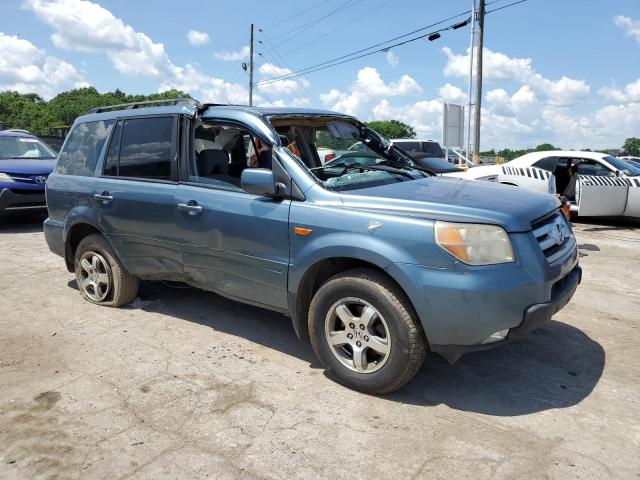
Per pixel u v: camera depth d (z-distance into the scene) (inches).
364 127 203.6
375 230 131.7
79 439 119.3
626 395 139.8
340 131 191.9
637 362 160.1
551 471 107.9
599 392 141.4
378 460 111.7
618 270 273.0
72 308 208.4
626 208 407.5
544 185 405.1
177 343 173.8
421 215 129.6
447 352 128.4
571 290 139.9
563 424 125.8
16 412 130.7
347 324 139.1
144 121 188.9
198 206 165.9
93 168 202.8
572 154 443.2
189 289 228.7
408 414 130.1
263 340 176.7
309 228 141.7
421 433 121.9
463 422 126.6
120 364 157.8
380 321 134.7
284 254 147.8
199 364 158.1
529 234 128.5
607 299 222.4
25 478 106.3
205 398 137.5
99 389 142.3
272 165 152.7
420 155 428.1
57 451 115.0
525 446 116.7
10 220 430.0
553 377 150.0
